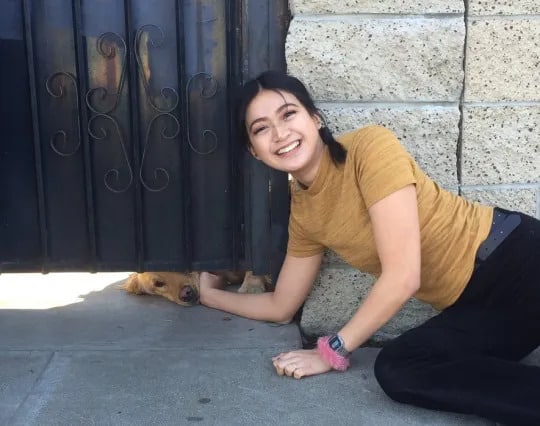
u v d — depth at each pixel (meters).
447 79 2.77
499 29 2.74
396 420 2.29
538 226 2.39
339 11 2.71
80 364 2.63
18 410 2.33
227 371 2.58
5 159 2.94
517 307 2.38
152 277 3.24
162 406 2.35
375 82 2.76
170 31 2.86
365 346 2.86
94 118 2.91
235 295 3.06
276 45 2.83
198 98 2.92
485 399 2.19
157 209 3.02
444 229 2.39
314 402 2.38
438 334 2.35
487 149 2.84
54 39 2.83
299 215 2.60
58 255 3.04
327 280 2.88
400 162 2.30
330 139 2.40
